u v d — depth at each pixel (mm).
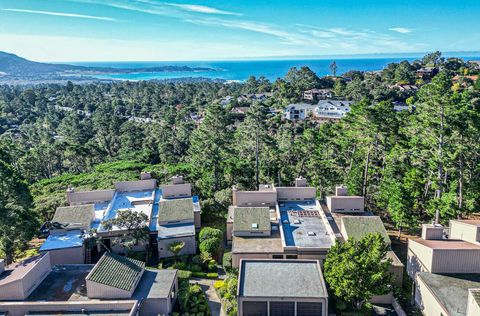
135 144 100875
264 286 29109
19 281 28047
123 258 32031
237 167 56719
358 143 55500
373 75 177500
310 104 136250
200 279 36344
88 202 48031
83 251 37594
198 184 54500
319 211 43062
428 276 29922
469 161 48344
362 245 29516
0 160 38000
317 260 32562
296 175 60625
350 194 50312
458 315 25109
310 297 27547
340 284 28188
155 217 44344
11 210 35938
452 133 43906
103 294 28406
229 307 30609
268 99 156250
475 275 29969
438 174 45375
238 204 44844
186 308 30703
